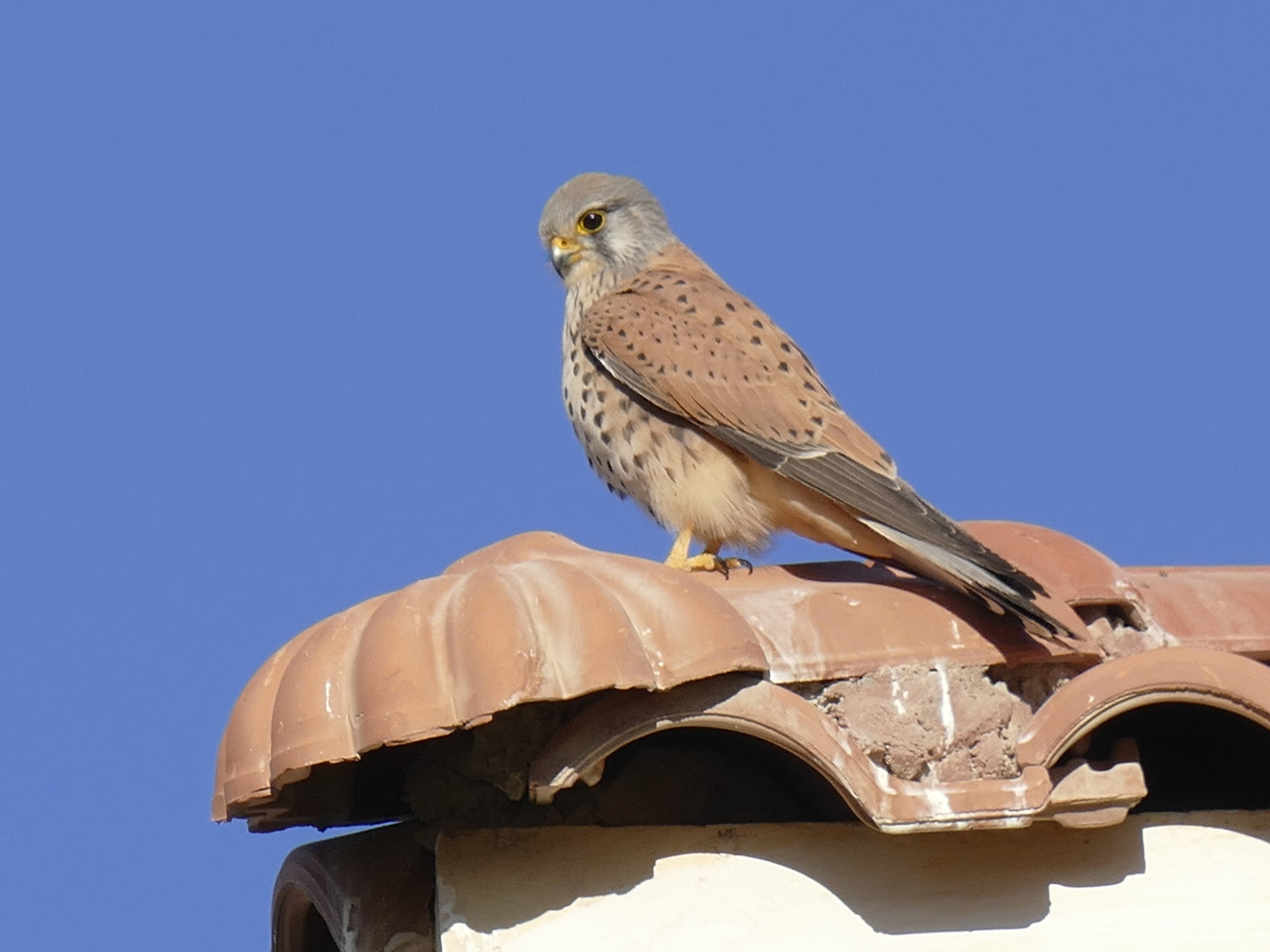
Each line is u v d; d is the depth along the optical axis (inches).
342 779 331.3
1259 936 299.0
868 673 287.4
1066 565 314.7
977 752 286.4
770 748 309.4
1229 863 302.0
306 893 327.9
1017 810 275.0
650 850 288.2
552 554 312.5
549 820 303.4
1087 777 283.4
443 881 284.8
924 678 288.4
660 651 264.4
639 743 313.1
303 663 273.3
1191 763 342.6
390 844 319.6
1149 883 299.4
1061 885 297.9
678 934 284.8
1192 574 346.9
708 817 312.3
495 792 302.4
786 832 291.4
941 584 314.8
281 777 269.3
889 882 292.4
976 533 336.8
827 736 272.1
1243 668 283.6
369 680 262.7
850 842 292.8
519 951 282.2
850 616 293.1
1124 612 313.3
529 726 289.4
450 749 301.3
